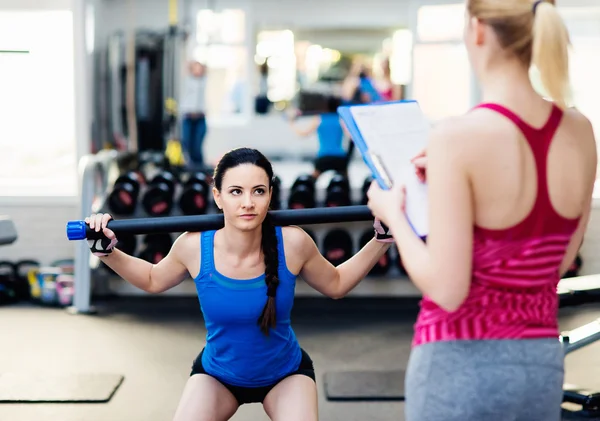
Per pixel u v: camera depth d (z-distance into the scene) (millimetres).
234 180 1983
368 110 1574
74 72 5648
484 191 1319
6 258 5867
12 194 5875
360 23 9891
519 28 1343
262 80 10461
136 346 4461
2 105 6172
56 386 3703
